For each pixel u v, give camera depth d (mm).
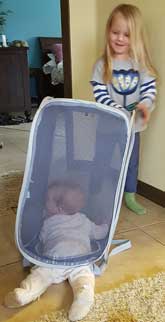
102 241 1294
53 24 4730
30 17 4590
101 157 1221
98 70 1659
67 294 1198
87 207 1268
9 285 1257
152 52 1711
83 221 1275
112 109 1191
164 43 1633
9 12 4453
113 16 1571
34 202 1246
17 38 4605
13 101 3869
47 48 4629
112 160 1222
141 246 1479
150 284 1236
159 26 1641
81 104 1189
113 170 1229
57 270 1223
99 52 2061
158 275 1287
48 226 1275
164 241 1520
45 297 1186
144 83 1626
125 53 1606
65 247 1245
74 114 1195
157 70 1705
